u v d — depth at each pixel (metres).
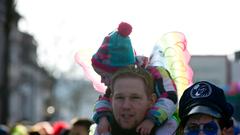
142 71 6.00
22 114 108.06
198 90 6.11
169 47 6.59
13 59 98.75
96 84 6.66
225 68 28.41
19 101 105.75
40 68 98.75
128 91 5.92
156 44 6.63
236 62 28.44
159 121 6.00
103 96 6.31
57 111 109.94
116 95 5.98
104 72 6.15
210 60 28.34
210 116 6.05
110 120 6.16
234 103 26.84
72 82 125.50
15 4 46.03
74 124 14.03
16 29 95.12
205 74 28.44
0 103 49.66
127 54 6.08
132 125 6.00
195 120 6.09
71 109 137.38
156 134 6.12
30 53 106.31
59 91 134.75
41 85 108.75
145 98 5.98
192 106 6.07
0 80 80.88
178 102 6.50
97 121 6.25
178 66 6.60
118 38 6.09
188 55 6.62
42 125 20.75
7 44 47.47
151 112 6.00
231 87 27.09
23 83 106.50
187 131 6.13
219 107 6.06
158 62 6.57
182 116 6.15
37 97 110.69
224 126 6.19
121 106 5.94
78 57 6.70
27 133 20.59
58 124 18.17
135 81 5.94
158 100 6.09
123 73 5.98
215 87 6.11
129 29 6.09
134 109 5.94
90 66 6.68
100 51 6.11
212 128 6.06
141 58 6.40
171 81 6.20
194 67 28.27
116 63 6.07
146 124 5.98
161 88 6.12
